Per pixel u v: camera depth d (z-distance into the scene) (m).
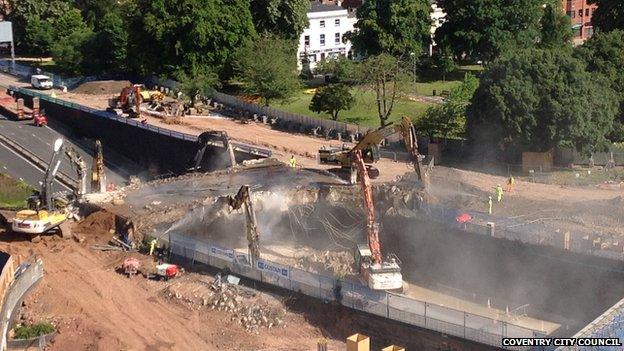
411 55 124.56
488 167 90.31
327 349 59.00
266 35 125.31
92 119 106.69
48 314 62.72
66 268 69.81
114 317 62.59
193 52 121.00
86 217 78.75
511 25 129.38
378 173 83.50
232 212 79.31
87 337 59.47
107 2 151.50
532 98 86.38
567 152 88.81
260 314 63.06
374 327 60.88
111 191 83.19
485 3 128.00
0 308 56.03
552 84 86.44
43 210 75.19
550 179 84.94
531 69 87.44
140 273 69.25
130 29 127.00
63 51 134.50
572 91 86.38
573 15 163.25
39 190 86.81
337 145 98.81
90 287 66.81
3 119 110.00
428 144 94.06
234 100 116.31
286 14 134.00
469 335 56.59
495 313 66.50
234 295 65.31
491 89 88.06
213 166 92.62
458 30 130.00
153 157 99.75
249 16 123.56
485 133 89.75
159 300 65.50
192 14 119.38
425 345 58.62
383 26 130.00
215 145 92.50
